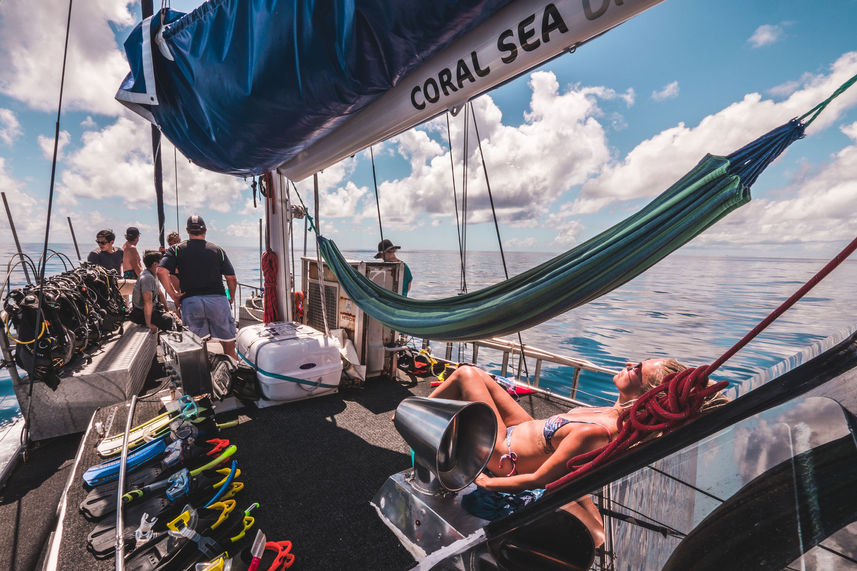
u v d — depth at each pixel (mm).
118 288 5613
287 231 4684
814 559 555
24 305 2967
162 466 2283
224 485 2172
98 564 1701
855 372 610
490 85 1730
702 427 741
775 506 609
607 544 851
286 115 2258
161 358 5266
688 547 697
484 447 1744
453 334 1742
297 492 2352
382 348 4320
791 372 672
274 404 3604
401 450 2895
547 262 1383
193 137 3066
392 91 2107
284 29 1903
